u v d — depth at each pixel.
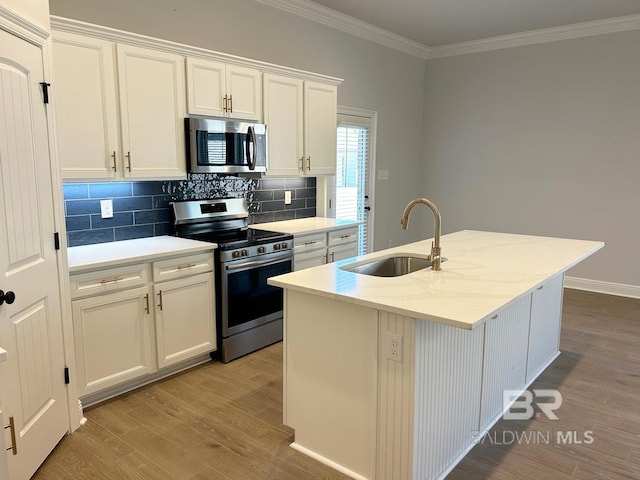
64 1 3.03
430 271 2.48
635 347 3.80
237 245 3.40
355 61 5.30
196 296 3.25
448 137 6.37
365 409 2.13
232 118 3.60
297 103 4.14
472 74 6.07
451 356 2.20
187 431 2.57
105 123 2.88
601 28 5.10
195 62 3.31
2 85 1.95
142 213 3.49
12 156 2.02
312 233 4.07
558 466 2.30
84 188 3.15
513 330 2.86
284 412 2.47
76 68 2.72
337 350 2.20
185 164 3.36
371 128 5.68
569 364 3.49
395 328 1.97
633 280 5.22
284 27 4.47
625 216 5.20
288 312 2.38
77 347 2.64
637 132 5.04
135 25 3.40
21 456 2.05
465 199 6.32
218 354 3.50
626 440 2.52
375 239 5.96
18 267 2.06
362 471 2.18
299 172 4.25
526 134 5.75
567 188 5.53
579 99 5.34
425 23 5.21
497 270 2.50
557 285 3.51
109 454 2.36
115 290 2.79
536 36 5.50
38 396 2.21
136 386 3.06
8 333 1.96
